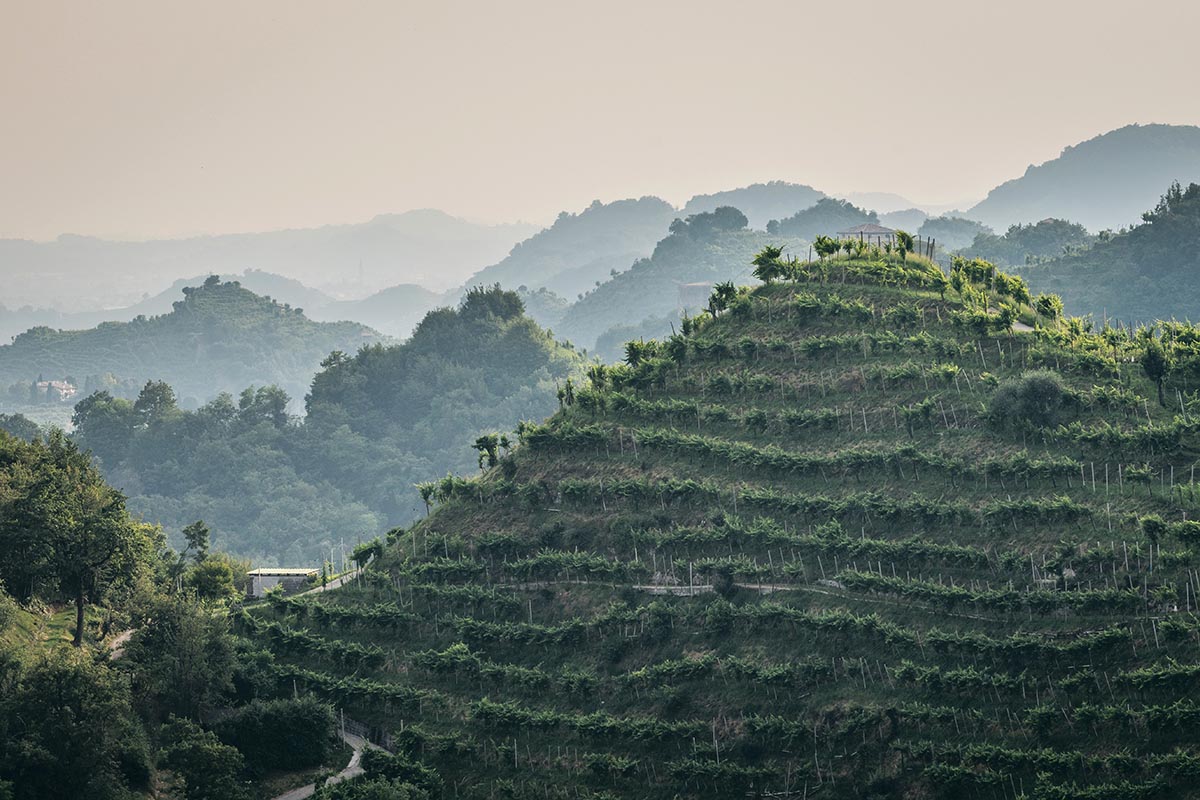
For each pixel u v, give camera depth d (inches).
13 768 7834.6
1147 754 7849.4
